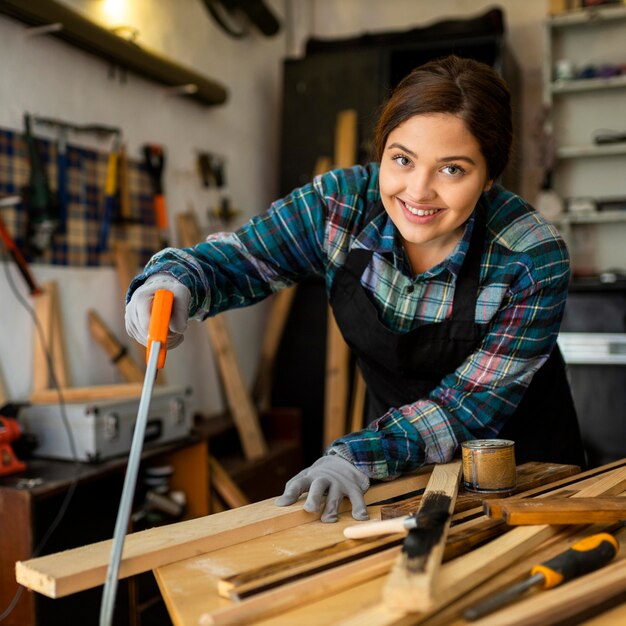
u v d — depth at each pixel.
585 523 1.00
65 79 2.73
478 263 1.35
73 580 0.88
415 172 1.15
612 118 4.00
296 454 3.59
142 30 3.18
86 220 2.83
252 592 0.83
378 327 1.41
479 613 0.76
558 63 3.98
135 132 3.11
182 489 2.81
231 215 3.71
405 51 3.78
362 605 0.81
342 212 1.40
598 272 3.98
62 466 2.24
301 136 3.94
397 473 1.26
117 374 2.99
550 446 1.60
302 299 3.88
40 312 2.58
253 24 4.01
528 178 4.19
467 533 0.95
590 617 0.81
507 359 1.35
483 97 1.12
